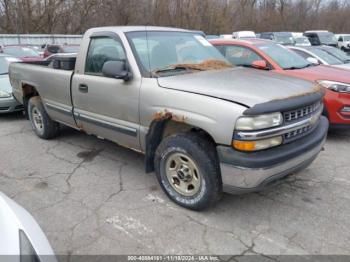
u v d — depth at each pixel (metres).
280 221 3.13
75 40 22.89
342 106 5.16
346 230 2.99
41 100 5.26
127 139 3.79
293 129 2.96
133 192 3.71
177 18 29.77
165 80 3.36
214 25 31.30
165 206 3.41
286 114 2.89
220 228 3.04
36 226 2.12
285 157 2.86
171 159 3.35
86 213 3.31
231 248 2.78
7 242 1.79
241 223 3.11
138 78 3.50
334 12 37.81
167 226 3.08
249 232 2.98
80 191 3.76
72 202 3.53
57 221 3.19
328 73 5.57
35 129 5.69
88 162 4.56
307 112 3.14
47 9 27.70
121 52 3.76
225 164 2.84
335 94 5.17
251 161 2.73
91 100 4.09
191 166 3.19
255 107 2.71
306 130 3.17
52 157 4.77
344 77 5.31
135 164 4.47
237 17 34.97
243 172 2.76
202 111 2.92
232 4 34.66
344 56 8.50
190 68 3.81
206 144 3.04
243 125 2.71
